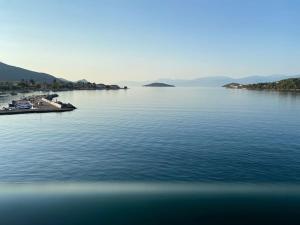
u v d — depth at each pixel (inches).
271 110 5438.0
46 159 1941.4
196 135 2733.8
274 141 2432.3
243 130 3029.0
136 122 3769.7
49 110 5191.9
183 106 6579.7
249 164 1727.4
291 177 1465.3
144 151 2095.2
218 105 6820.9
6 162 1886.1
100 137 2709.2
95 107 6338.6
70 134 2915.8
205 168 1647.4
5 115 4672.7
